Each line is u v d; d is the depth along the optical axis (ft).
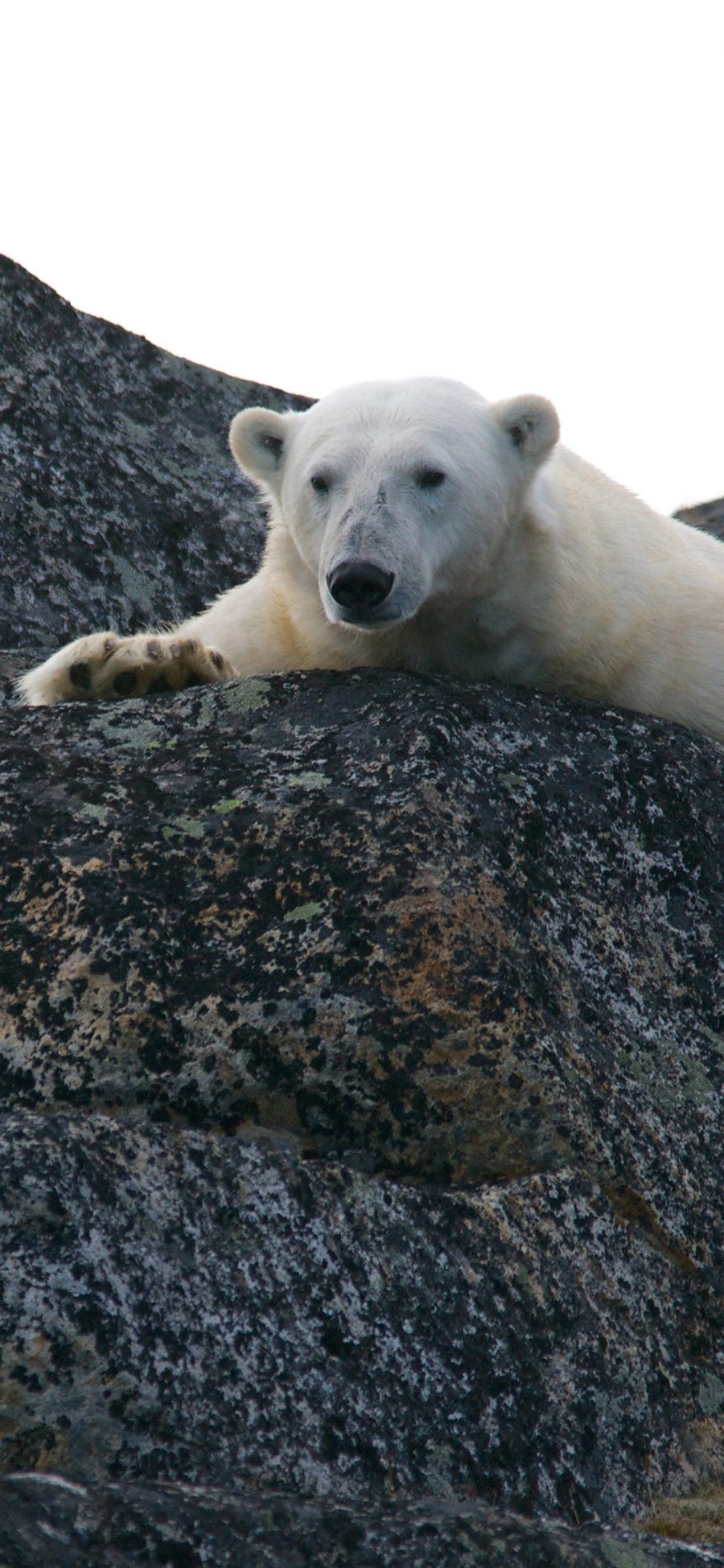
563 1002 18.63
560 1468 15.29
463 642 26.43
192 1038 17.43
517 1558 13.37
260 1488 13.71
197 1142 15.60
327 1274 15.08
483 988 17.80
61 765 21.17
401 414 25.90
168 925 18.42
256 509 46.03
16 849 19.33
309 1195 15.56
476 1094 17.33
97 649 24.12
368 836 19.20
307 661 27.76
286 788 20.24
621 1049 18.74
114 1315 13.88
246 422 28.19
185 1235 14.71
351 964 17.90
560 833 20.53
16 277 44.09
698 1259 17.60
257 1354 14.37
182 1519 12.57
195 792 20.35
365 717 21.54
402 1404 14.75
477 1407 15.10
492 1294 15.79
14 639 39.04
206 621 29.68
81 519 41.88
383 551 23.67
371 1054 17.37
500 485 25.79
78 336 45.03
